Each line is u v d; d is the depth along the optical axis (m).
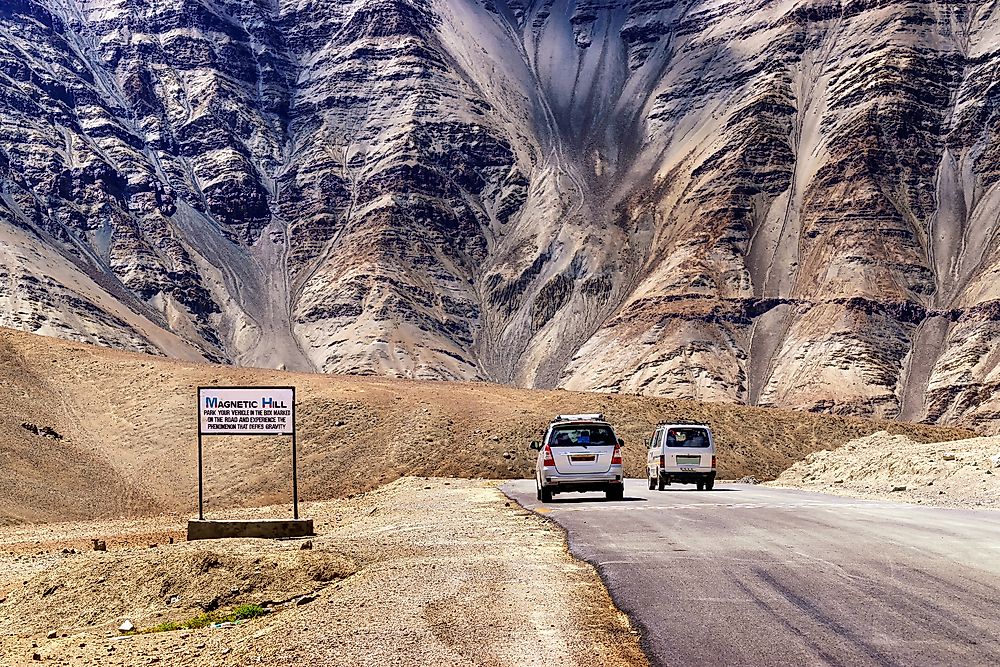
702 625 10.67
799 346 192.62
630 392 188.50
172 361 84.94
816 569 13.88
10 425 64.44
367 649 10.31
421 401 74.44
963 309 193.00
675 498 30.08
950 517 21.14
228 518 35.25
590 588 13.15
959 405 172.50
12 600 17.33
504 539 19.50
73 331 179.12
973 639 9.76
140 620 15.23
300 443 68.62
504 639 10.41
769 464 67.75
